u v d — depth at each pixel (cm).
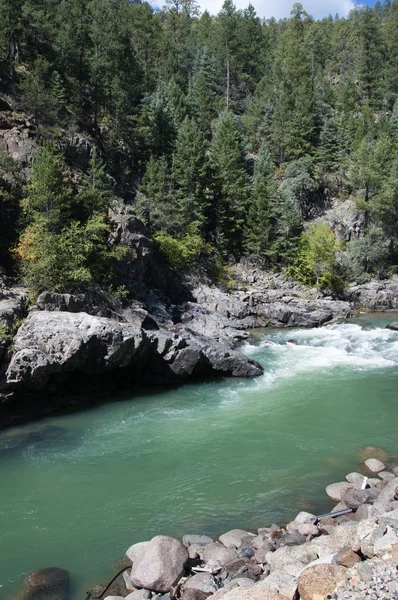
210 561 1176
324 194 7562
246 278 5803
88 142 5319
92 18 6519
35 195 3556
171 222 5125
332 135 7881
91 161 4641
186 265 5078
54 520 1398
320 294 5688
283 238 6162
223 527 1360
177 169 5719
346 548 1068
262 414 2269
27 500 1510
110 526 1369
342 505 1432
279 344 3800
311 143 8119
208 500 1505
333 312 5134
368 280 6088
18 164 3959
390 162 6919
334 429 2059
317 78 10144
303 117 7912
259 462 1762
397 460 1755
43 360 2291
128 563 1191
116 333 2545
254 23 10706
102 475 1678
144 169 6144
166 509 1457
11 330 2411
